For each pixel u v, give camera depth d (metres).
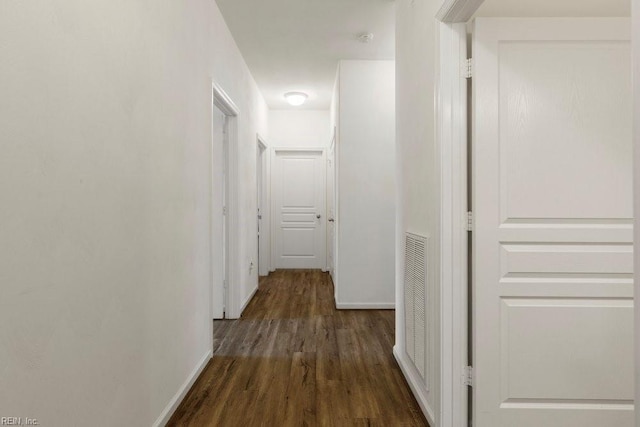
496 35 1.61
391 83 3.83
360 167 3.83
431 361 1.79
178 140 1.98
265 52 3.65
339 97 3.83
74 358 1.14
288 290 4.72
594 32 1.61
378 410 1.93
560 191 1.61
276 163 6.03
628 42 1.61
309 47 3.54
